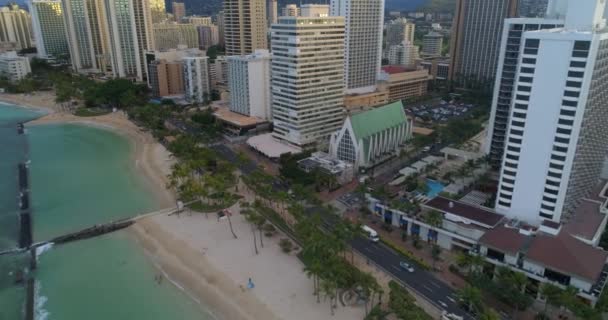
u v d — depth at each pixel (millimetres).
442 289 114312
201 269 129000
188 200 173000
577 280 104250
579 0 129375
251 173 185875
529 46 121438
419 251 132500
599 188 158125
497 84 176375
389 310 106188
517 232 123375
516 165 134250
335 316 106938
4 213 167250
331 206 151375
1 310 115562
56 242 146500
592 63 113125
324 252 117250
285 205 165750
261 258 132750
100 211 168625
